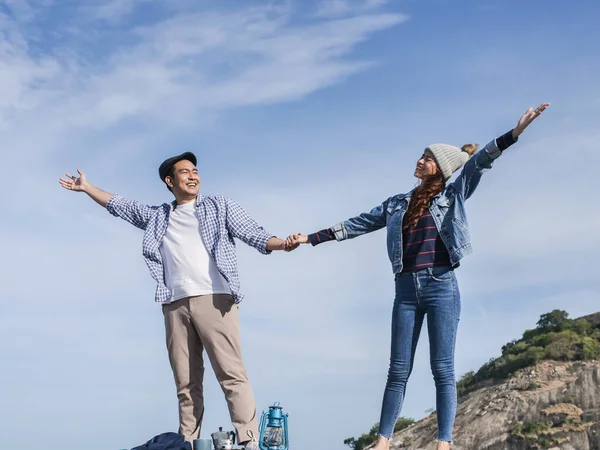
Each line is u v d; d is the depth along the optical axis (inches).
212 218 251.0
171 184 258.1
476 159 229.6
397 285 237.8
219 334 244.4
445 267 229.9
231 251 251.0
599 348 1694.1
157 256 253.1
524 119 221.3
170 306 250.4
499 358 1854.1
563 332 1802.4
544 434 1428.4
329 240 249.4
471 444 1501.0
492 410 1587.1
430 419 1610.5
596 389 1521.9
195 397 250.2
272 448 227.9
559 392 1550.2
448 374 227.0
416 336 234.5
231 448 229.8
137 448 216.2
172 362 251.1
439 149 236.1
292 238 248.4
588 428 1400.1
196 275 246.5
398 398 232.5
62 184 272.4
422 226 233.6
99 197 269.3
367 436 1328.7
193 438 247.3
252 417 241.0
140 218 263.7
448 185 237.8
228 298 247.4
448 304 228.7
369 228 248.2
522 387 1630.2
